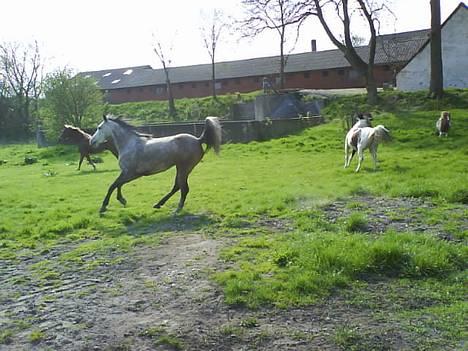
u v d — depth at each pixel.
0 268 8.04
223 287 6.50
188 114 54.78
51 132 39.75
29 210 12.78
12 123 62.12
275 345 5.05
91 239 9.62
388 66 58.12
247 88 67.25
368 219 9.49
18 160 30.14
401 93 34.69
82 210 12.28
